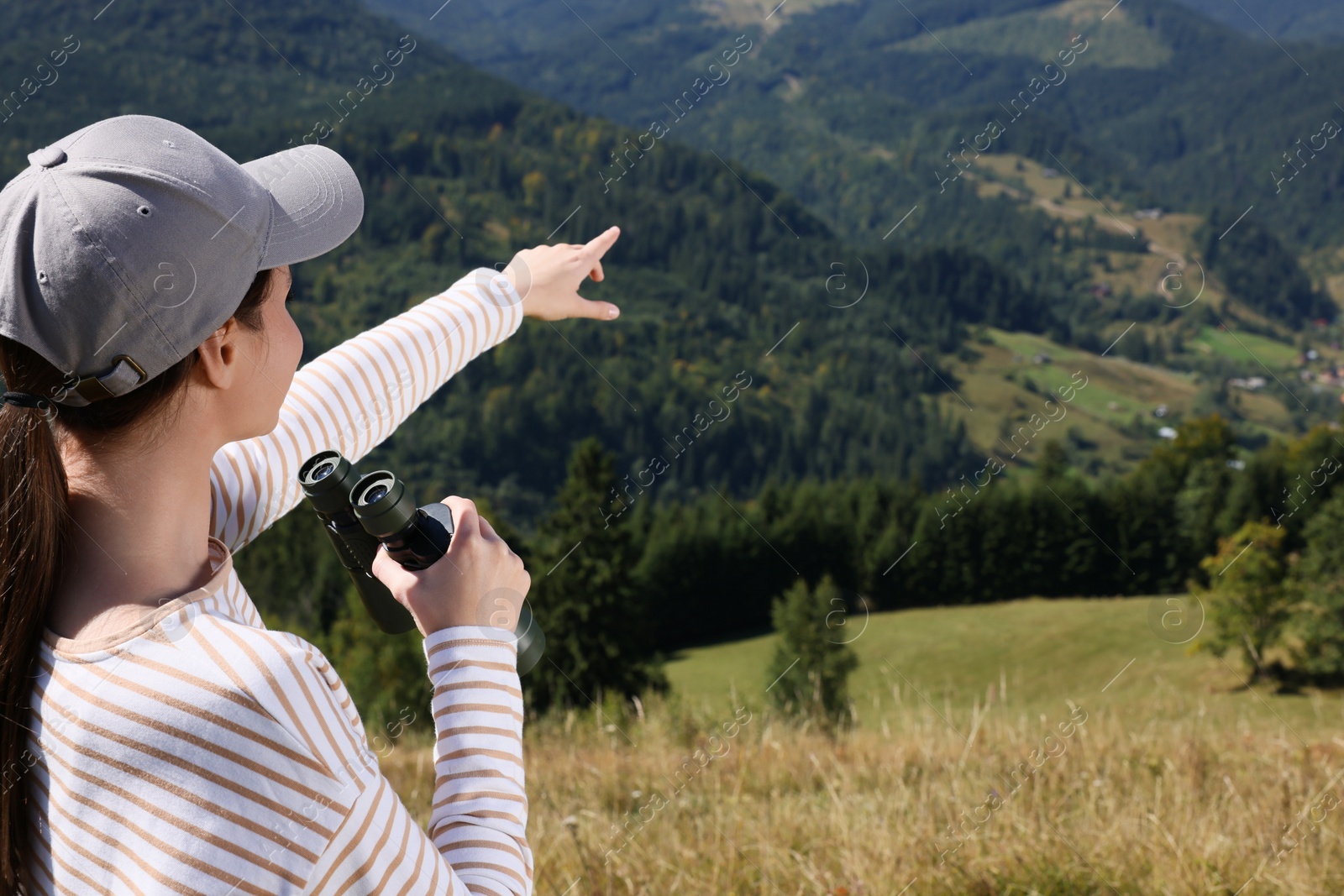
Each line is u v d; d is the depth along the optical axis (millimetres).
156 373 738
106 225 713
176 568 779
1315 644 26438
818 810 3096
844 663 20594
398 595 842
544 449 83250
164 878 685
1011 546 45281
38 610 725
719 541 48469
